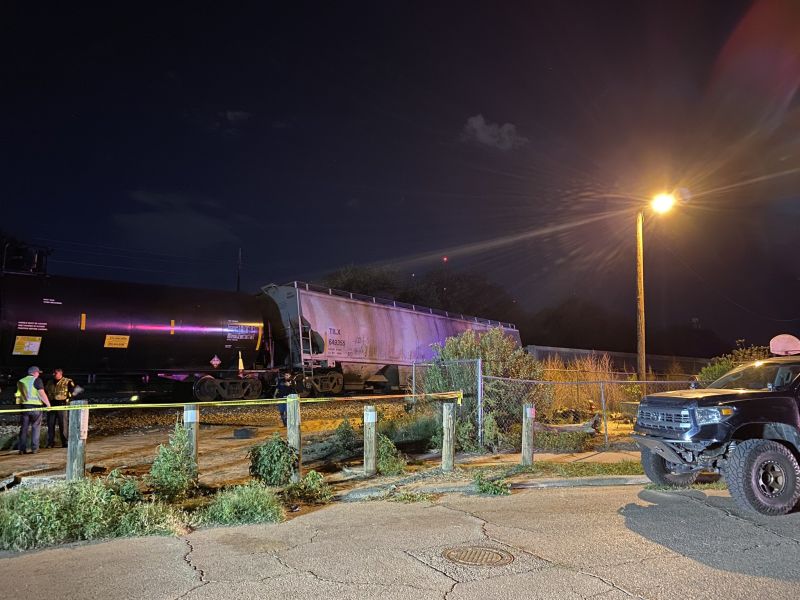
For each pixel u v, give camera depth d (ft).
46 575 16.06
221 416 57.41
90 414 56.29
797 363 27.30
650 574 16.33
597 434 45.50
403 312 95.55
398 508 24.02
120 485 23.11
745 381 28.43
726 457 24.70
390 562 17.19
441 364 44.09
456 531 20.49
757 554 18.16
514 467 32.48
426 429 43.32
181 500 24.61
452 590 15.07
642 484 29.45
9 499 19.81
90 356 60.03
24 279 57.47
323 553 18.02
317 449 37.88
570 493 27.12
